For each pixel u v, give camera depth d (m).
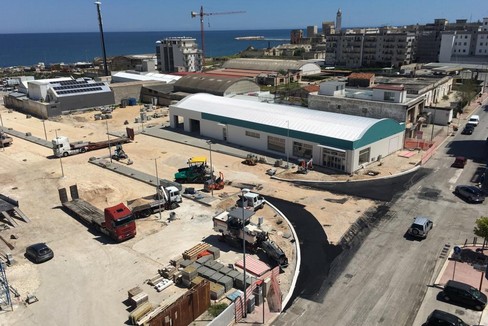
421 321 26.23
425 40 182.00
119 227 36.38
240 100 75.94
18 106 102.12
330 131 55.28
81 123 86.19
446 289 27.89
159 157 61.94
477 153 60.44
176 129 77.94
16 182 52.94
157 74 127.38
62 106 94.69
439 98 92.62
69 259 34.41
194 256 33.12
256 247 35.00
